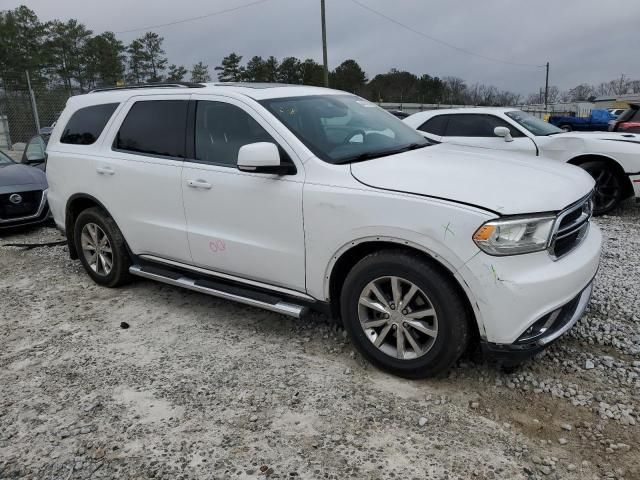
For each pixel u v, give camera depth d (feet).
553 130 28.60
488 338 9.69
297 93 13.85
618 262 17.58
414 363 10.61
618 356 11.56
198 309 15.19
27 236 24.93
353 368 11.57
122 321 14.57
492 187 9.98
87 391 11.14
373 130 13.62
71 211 17.44
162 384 11.27
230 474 8.57
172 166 13.89
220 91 13.44
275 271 12.24
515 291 9.31
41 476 8.75
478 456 8.75
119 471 8.77
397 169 11.00
